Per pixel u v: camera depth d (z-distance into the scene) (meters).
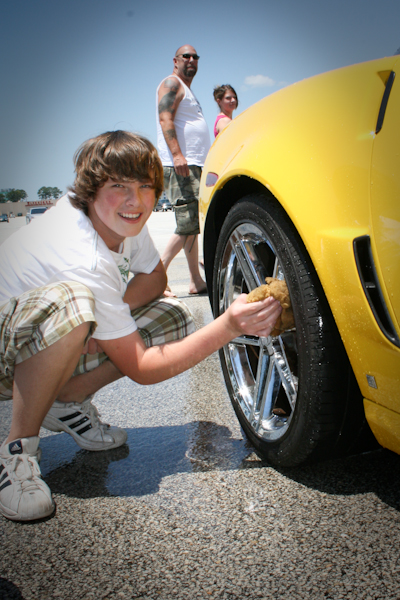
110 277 1.35
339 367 1.15
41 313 1.25
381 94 1.02
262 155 1.29
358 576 0.97
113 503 1.29
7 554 1.11
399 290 0.95
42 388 1.29
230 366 1.64
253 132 1.43
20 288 1.38
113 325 1.33
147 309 1.71
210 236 1.81
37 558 1.09
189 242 3.92
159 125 3.82
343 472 1.34
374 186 0.98
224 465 1.44
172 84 3.65
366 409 1.11
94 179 1.28
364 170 1.00
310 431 1.21
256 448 1.46
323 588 0.94
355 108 1.07
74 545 1.13
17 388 1.30
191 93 3.80
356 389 1.17
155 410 1.91
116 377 1.60
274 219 1.27
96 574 1.03
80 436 1.59
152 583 0.99
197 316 3.23
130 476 1.43
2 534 1.19
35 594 0.98
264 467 1.41
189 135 3.77
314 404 1.18
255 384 1.48
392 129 0.97
